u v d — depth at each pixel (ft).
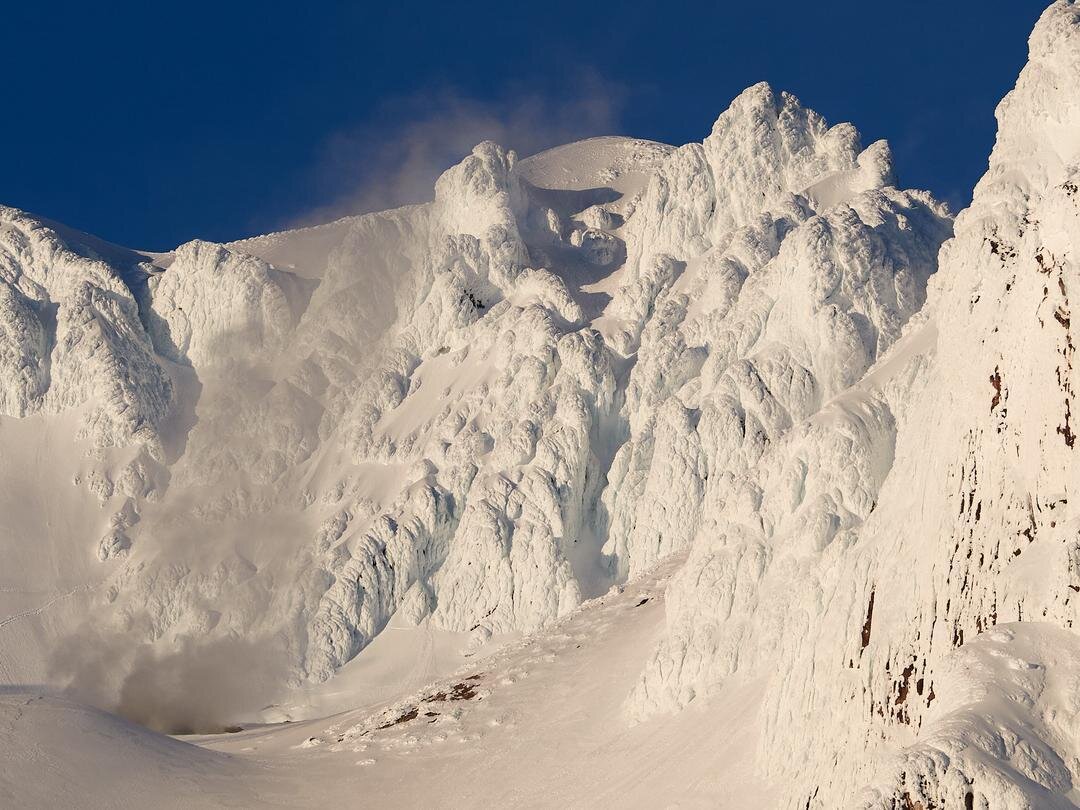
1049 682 340.59
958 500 401.49
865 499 604.08
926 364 492.54
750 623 604.90
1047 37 464.65
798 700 463.01
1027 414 387.34
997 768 317.83
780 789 457.68
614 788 567.18
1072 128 449.89
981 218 444.14
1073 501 370.32
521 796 604.90
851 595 446.60
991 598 377.30
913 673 396.98
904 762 321.52
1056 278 387.14
